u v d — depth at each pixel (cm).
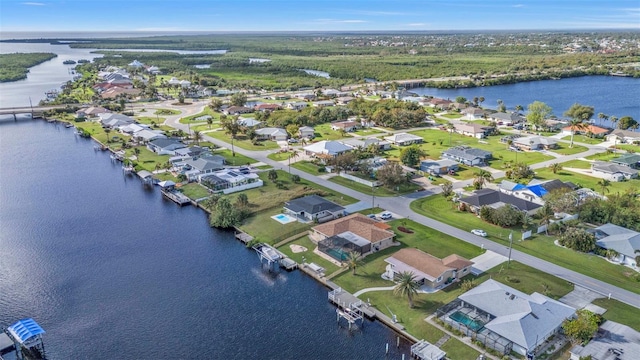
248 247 9938
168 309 7831
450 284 8294
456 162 15425
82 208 12256
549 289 8069
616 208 10831
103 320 7550
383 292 8094
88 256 9644
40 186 13988
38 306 7944
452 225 10800
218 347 6900
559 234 10088
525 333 6500
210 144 18200
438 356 6381
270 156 16675
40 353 6788
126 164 15850
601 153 16750
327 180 14050
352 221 10300
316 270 8825
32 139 19862
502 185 12962
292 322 7462
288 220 11050
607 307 7550
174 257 9594
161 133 18988
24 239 10412
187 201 12538
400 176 13162
